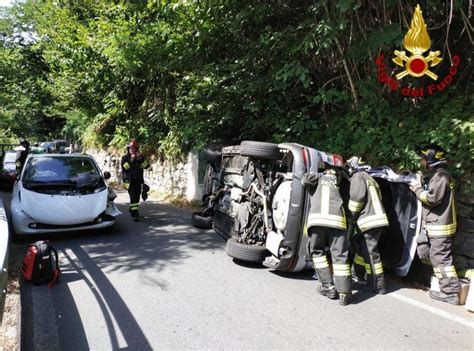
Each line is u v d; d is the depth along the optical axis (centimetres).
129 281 498
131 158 889
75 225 693
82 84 1616
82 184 746
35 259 474
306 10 706
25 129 3466
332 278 467
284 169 546
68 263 571
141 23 1074
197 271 539
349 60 713
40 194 693
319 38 646
